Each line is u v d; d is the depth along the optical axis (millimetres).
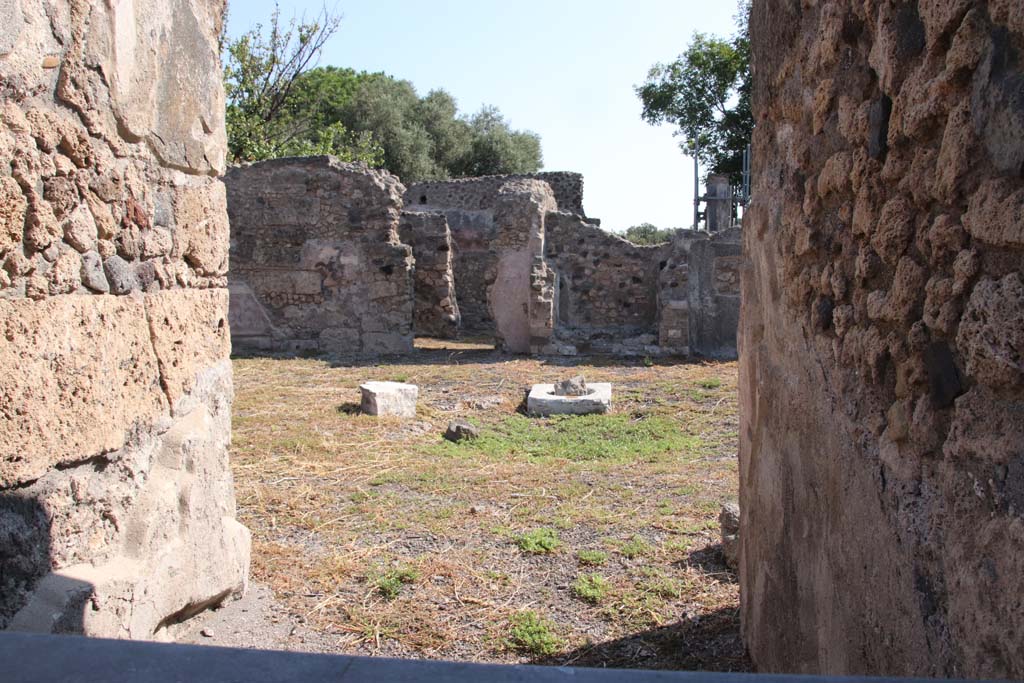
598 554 4207
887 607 1779
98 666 967
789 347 2639
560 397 8312
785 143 2746
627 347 12641
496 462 6281
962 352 1465
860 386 1989
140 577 2762
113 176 2654
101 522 2619
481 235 17688
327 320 12750
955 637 1455
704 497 5328
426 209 18891
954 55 1460
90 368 2504
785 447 2660
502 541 4477
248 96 20000
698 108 26891
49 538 2344
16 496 2201
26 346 2191
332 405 8227
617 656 3221
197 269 3301
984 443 1376
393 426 7430
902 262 1735
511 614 3564
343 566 4051
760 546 2992
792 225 2590
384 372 10414
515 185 13062
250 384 9445
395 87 31188
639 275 13711
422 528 4680
